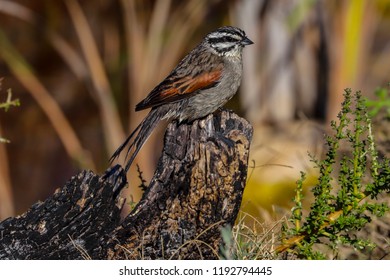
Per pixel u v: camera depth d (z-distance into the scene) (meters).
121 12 18.61
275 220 9.84
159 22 16.62
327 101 16.95
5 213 15.67
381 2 16.91
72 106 19.42
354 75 16.03
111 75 18.31
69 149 17.12
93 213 8.80
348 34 15.99
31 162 18.89
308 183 11.97
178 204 8.30
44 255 8.69
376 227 9.52
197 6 17.25
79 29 17.08
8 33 19.20
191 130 8.70
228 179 8.19
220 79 10.96
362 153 8.45
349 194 8.46
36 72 19.41
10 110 19.03
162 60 16.92
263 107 17.36
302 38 17.30
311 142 13.43
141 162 16.16
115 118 16.80
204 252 8.38
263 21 17.33
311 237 8.48
